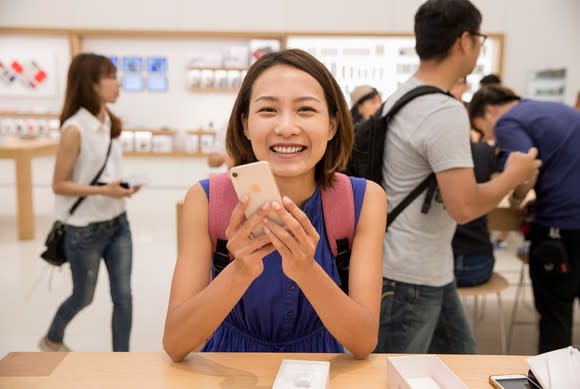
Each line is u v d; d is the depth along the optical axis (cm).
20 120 752
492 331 317
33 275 400
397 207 171
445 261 176
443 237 173
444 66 168
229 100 782
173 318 103
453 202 159
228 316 123
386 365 104
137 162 765
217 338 124
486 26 727
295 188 113
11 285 378
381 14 728
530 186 221
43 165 777
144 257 454
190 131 763
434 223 170
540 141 222
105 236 241
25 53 751
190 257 112
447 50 165
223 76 759
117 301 248
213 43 763
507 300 373
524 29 725
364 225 117
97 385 95
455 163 157
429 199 166
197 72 759
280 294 115
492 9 724
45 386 94
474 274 252
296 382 89
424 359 96
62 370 100
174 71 772
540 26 722
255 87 102
